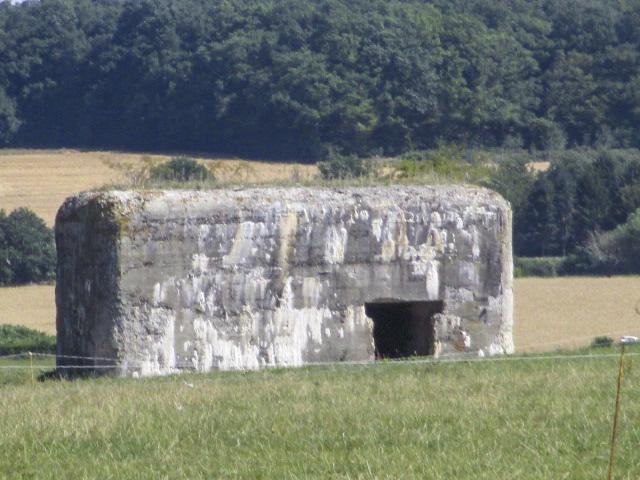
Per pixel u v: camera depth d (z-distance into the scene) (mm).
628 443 37469
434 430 40344
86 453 39000
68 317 70500
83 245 67812
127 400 48875
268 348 67375
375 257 69812
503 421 41750
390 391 49344
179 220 65938
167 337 65438
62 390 56031
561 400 45281
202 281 66312
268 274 67625
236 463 36719
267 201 68188
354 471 35188
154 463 37250
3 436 41562
